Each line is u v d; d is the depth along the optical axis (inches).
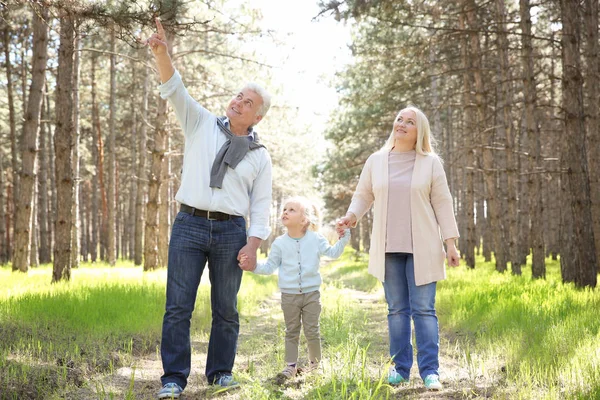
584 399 125.7
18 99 1006.4
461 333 257.8
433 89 797.2
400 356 162.2
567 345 182.5
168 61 145.5
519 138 865.5
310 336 180.1
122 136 1269.7
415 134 167.5
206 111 155.0
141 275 580.1
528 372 154.3
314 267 180.7
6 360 163.5
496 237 692.1
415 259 159.8
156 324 248.2
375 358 199.3
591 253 409.1
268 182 157.2
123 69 1093.1
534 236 553.9
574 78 418.9
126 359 191.9
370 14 428.8
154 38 142.9
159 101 700.0
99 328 225.8
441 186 163.3
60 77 424.5
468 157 788.6
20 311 240.7
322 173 1194.0
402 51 573.9
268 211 156.3
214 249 148.9
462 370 178.4
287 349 177.9
